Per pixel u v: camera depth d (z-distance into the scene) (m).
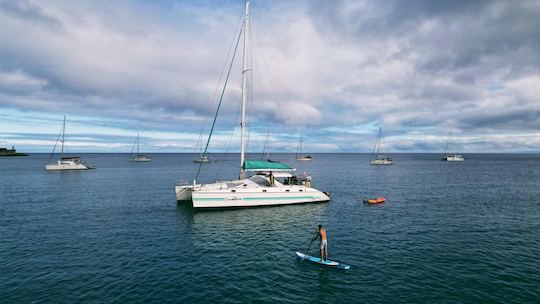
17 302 12.16
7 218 27.16
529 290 13.38
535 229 23.64
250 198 29.69
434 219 26.92
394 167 112.25
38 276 14.61
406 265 16.19
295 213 28.45
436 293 13.07
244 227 23.67
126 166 112.62
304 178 34.31
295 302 12.31
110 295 12.77
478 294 13.00
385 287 13.62
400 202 35.78
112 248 18.88
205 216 27.05
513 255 17.81
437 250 18.66
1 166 103.62
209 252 18.16
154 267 15.82
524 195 41.75
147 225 24.42
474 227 24.22
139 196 39.91
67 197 38.97
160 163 138.38
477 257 17.45
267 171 32.00
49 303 12.09
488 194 42.66
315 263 16.31
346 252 18.25
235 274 14.97
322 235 16.30
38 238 20.98
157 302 12.23
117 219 26.56
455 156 173.75
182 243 19.86
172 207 31.84
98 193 42.66
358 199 37.91
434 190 47.03
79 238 20.98
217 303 12.22
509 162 158.88
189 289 13.36
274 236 21.42
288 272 15.22
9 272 15.07
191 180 61.47
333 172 86.62
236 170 93.50
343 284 13.89
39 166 104.50
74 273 15.02
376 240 20.69
